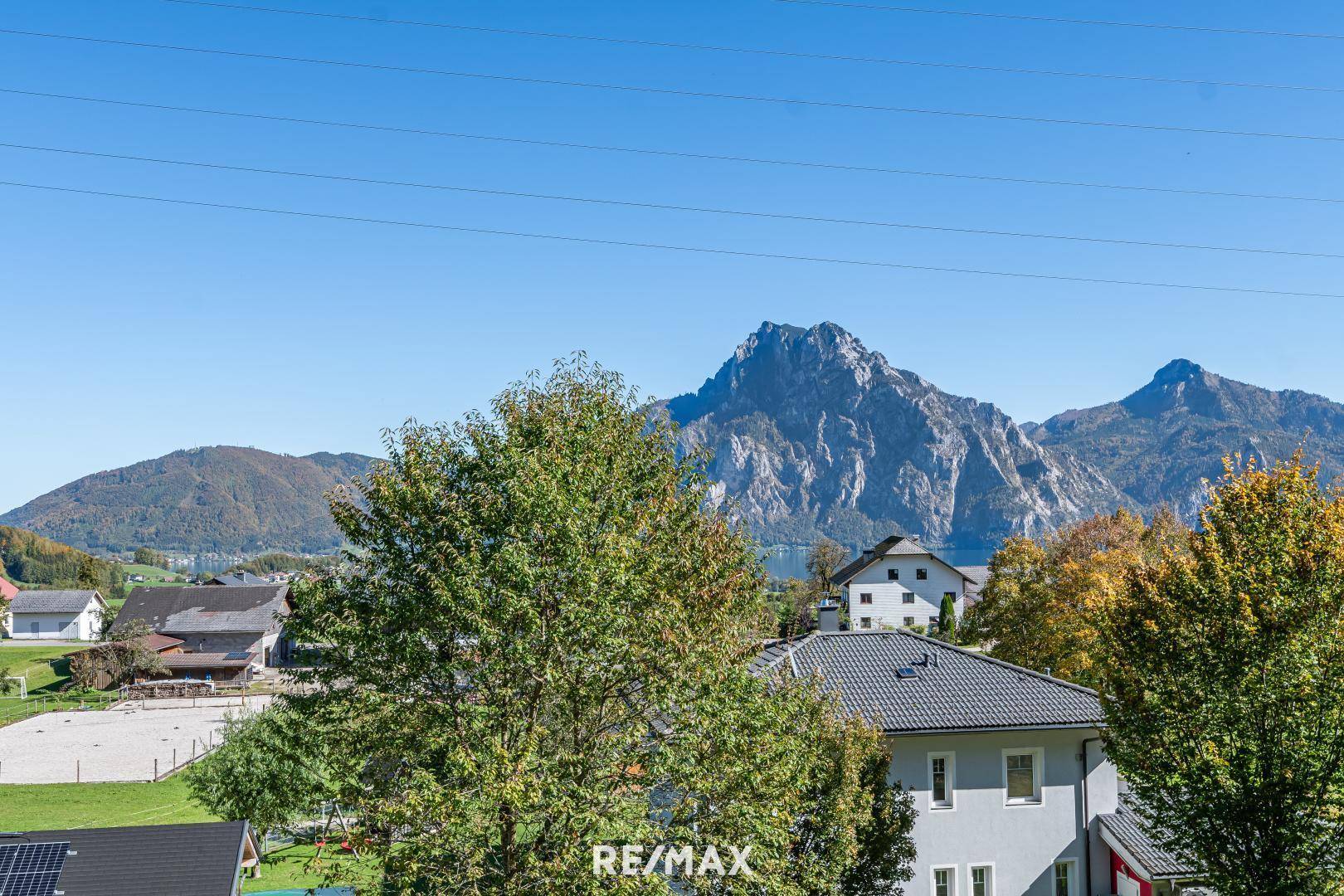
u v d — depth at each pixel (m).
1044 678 35.81
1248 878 23.81
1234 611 24.75
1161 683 25.72
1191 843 25.20
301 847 49.53
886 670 35.94
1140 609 27.53
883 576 128.62
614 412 25.53
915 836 32.88
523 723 21.69
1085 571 59.00
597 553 22.12
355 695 23.22
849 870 26.23
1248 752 23.45
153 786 66.56
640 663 21.77
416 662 22.38
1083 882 33.69
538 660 21.69
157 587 139.12
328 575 24.25
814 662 36.06
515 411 24.70
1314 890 22.78
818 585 135.25
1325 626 24.09
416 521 23.75
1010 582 64.31
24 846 26.73
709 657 21.92
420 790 21.16
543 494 21.61
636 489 24.50
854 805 24.98
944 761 33.44
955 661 36.50
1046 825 33.72
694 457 25.88
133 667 116.88
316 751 25.11
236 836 28.31
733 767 21.58
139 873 26.41
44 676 124.44
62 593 161.62
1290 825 23.19
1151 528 80.88
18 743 84.56
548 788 20.80
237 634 130.00
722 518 25.25
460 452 24.80
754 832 21.95
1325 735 22.97
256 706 103.12
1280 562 24.75
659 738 22.05
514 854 21.81
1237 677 24.12
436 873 21.70
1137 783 26.98
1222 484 28.03
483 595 21.73
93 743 83.69
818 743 25.23
